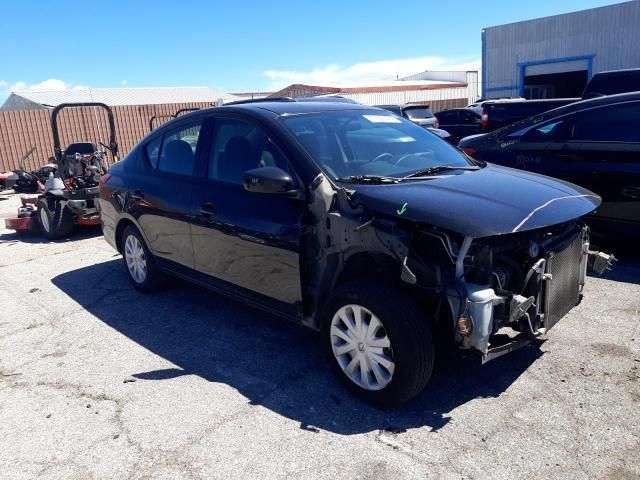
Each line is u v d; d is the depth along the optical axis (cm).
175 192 463
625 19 2534
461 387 351
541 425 307
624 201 554
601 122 578
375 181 351
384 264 329
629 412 315
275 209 373
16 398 366
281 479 275
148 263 528
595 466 273
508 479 267
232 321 476
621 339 402
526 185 363
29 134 1958
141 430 322
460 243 305
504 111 1224
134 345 439
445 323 326
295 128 393
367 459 286
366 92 3497
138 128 2247
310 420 324
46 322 497
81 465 294
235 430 317
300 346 422
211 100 4112
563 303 356
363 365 332
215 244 423
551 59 2830
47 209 816
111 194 555
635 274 536
